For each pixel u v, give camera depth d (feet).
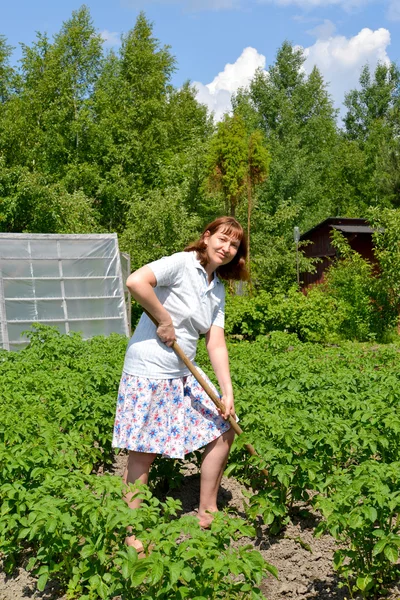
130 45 126.72
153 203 84.79
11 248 49.29
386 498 11.48
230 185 80.59
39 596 12.50
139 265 81.97
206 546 9.62
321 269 96.37
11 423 16.94
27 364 27.91
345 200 166.91
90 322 51.62
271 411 17.15
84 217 89.25
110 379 22.15
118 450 19.25
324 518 15.46
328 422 16.48
